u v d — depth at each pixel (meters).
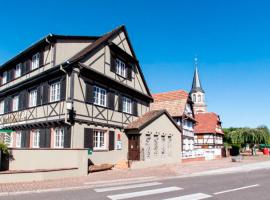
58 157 14.91
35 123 19.77
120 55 23.19
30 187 10.93
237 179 14.91
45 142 19.02
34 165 14.34
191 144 39.53
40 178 12.83
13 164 13.81
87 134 18.50
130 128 22.34
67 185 11.66
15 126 22.33
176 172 18.22
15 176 12.07
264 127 47.41
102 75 20.09
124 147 22.48
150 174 16.59
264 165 25.16
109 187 11.72
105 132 20.50
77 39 21.03
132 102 24.75
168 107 36.72
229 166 23.72
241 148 54.22
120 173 16.62
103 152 19.84
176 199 9.09
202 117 51.84
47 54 20.30
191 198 9.27
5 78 26.61
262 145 53.69
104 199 9.05
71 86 17.72
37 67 21.11
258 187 11.90
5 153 13.46
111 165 19.12
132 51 25.06
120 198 9.23
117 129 21.83
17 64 24.72
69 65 17.84
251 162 29.20
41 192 10.35
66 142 17.45
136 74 25.72
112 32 21.95
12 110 23.97
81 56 18.28
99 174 15.88
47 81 19.81
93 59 19.66
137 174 16.38
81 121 18.03
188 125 38.72
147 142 23.14
